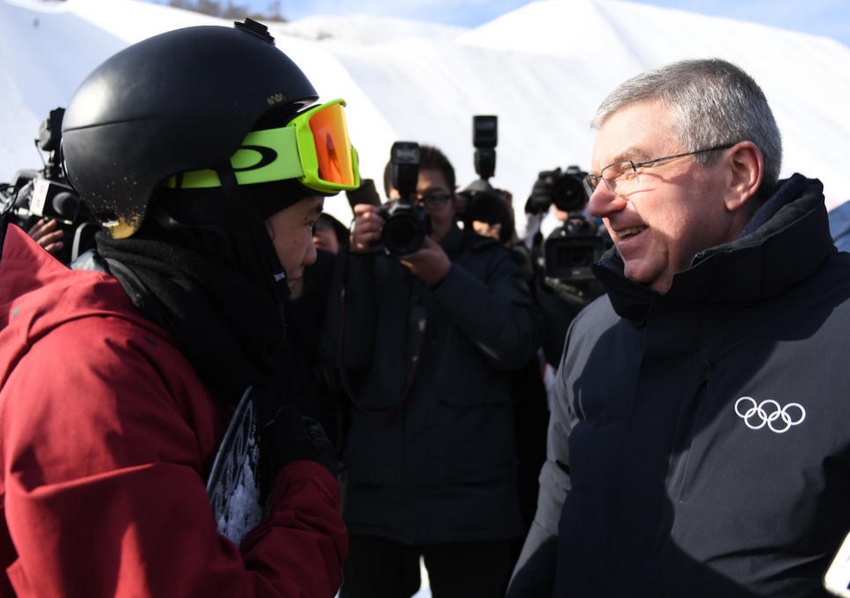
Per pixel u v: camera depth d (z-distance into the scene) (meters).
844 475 1.10
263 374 1.15
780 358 1.15
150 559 0.85
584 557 1.28
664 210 1.25
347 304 2.40
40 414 0.88
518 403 2.55
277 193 1.10
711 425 1.17
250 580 0.93
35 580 0.85
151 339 0.98
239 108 1.04
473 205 2.65
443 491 2.27
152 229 1.07
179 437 0.93
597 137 1.34
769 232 1.16
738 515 1.12
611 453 1.29
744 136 1.24
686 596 1.14
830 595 1.08
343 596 2.70
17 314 0.98
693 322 1.22
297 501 1.09
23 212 2.16
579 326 1.50
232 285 1.06
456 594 2.30
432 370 2.33
